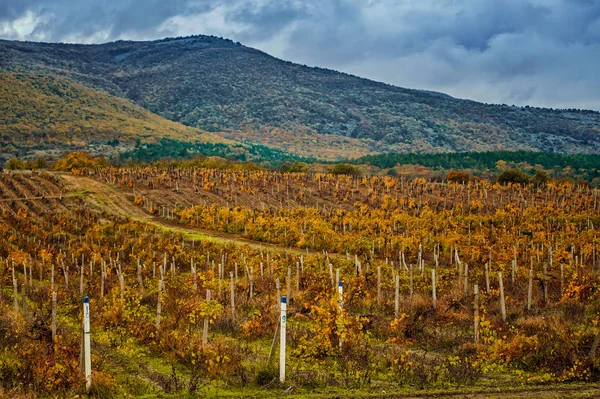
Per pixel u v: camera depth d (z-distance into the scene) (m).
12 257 42.69
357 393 12.43
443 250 48.38
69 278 39.25
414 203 74.25
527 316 22.23
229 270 42.19
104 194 85.25
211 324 19.95
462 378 13.45
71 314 22.89
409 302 23.95
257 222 63.34
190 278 32.34
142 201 81.31
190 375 14.28
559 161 164.12
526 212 66.44
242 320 20.80
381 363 14.80
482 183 89.62
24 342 16.02
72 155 113.25
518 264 38.50
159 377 14.03
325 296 21.95
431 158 176.12
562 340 15.45
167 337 16.94
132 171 103.62
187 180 96.62
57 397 12.11
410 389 12.74
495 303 24.70
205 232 65.00
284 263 41.97
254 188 90.44
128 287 31.27
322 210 75.81
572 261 37.06
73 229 64.62
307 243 54.78
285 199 83.44
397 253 47.84
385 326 19.28
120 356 16.30
